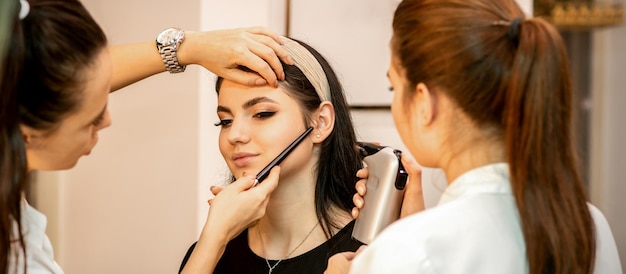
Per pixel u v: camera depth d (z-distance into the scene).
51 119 0.80
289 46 1.11
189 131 1.56
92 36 0.81
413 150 0.80
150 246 1.64
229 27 1.59
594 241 0.74
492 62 0.71
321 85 1.11
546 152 0.70
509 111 0.70
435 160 0.79
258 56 1.06
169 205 1.60
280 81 1.07
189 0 1.52
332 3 1.77
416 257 0.69
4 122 0.74
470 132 0.75
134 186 1.66
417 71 0.75
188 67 1.55
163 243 1.62
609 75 3.10
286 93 1.07
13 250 0.86
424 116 0.76
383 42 1.78
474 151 0.75
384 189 0.93
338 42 1.78
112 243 1.71
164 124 1.60
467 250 0.70
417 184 0.97
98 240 1.73
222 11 1.56
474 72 0.72
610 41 3.09
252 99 1.06
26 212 0.91
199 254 1.00
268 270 1.11
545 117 0.69
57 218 1.77
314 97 1.09
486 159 0.75
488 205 0.73
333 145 1.13
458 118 0.74
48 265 0.93
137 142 1.65
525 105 0.69
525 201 0.70
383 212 0.93
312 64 1.10
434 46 0.73
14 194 0.76
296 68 1.08
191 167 1.56
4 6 0.73
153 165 1.62
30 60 0.76
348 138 1.14
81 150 0.87
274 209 1.11
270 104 1.06
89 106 0.83
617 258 0.83
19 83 0.75
